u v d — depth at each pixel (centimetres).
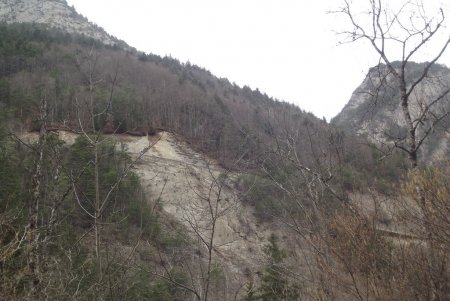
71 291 479
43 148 510
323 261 459
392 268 429
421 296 418
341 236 455
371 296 421
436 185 449
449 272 423
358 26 593
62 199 496
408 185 463
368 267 428
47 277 483
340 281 443
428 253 433
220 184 525
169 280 480
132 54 7500
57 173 498
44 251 498
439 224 431
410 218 453
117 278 475
